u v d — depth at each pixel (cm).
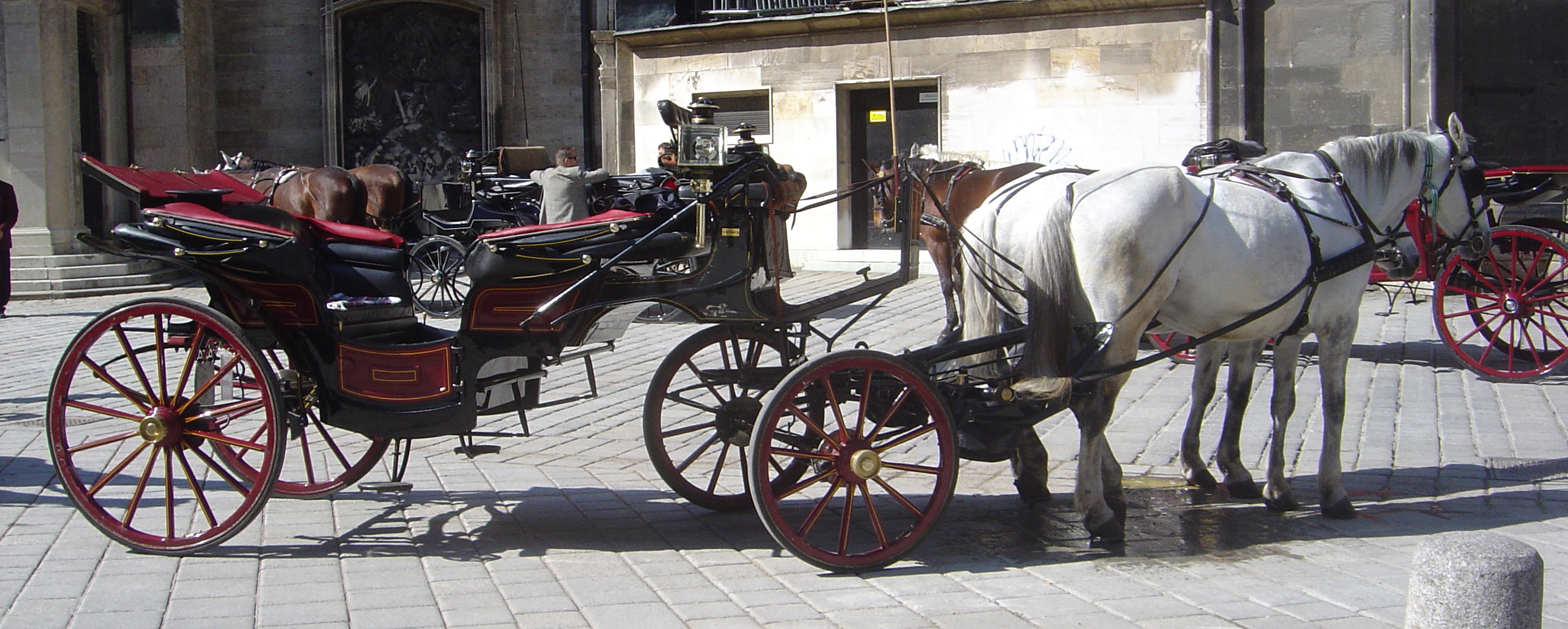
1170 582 526
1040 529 614
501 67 2400
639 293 568
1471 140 729
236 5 2423
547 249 551
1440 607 340
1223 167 674
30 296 1889
